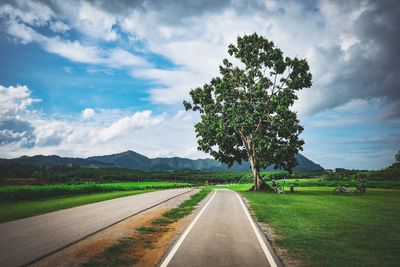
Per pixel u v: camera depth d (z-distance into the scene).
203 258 8.99
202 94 50.12
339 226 14.76
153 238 12.03
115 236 12.27
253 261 8.73
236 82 47.84
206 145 50.00
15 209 21.48
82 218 16.94
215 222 15.43
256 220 16.33
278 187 44.06
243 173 178.88
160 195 35.94
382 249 10.43
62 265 8.49
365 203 26.31
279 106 43.12
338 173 90.25
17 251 9.77
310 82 45.06
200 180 145.88
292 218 17.11
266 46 46.50
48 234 12.45
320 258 9.22
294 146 43.97
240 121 44.53
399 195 37.53
